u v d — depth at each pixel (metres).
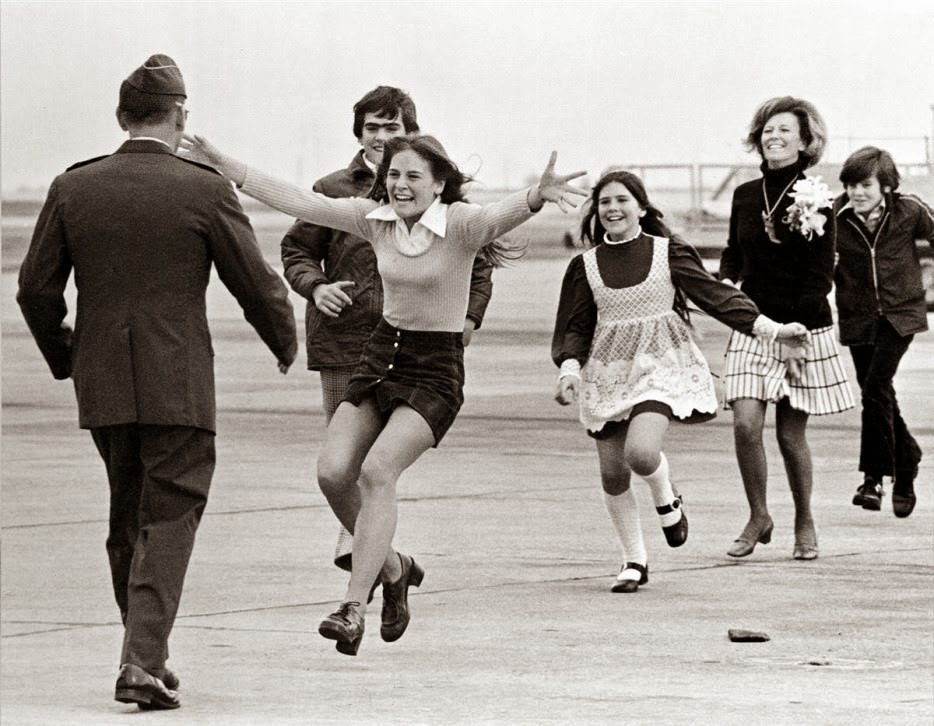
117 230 13.37
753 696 13.67
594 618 16.91
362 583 13.82
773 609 17.33
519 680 14.33
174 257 13.40
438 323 14.34
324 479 14.19
